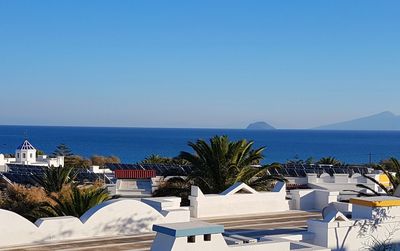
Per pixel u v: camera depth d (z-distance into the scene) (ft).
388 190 89.15
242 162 93.04
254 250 33.83
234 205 60.44
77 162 246.27
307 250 35.37
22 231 42.55
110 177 153.38
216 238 31.48
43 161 238.68
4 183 132.77
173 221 49.96
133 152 579.89
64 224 44.50
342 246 42.93
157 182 115.03
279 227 52.70
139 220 47.98
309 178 123.65
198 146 93.15
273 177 90.63
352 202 46.47
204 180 91.35
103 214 46.34
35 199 84.33
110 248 41.52
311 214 61.16
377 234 44.93
